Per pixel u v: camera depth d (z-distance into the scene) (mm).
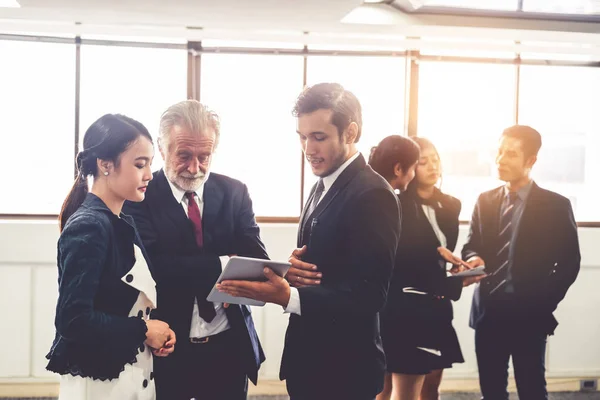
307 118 1713
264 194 4348
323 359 1766
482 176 4410
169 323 1891
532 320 2752
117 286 1596
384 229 1658
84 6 3045
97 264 1503
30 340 4016
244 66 4227
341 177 1750
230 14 3193
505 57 4324
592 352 4316
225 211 2059
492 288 2830
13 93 4059
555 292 2742
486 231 2912
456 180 4402
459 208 3018
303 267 1745
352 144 1771
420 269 2617
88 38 4070
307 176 4363
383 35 3615
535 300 2740
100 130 1591
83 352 1515
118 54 4109
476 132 4379
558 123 4438
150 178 1652
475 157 4395
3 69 4027
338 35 3713
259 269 1646
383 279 1663
